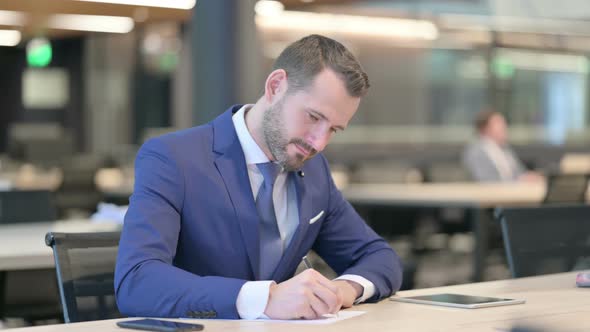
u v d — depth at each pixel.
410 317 1.88
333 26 11.91
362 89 2.06
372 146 12.80
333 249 2.48
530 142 12.85
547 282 2.43
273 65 2.13
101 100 14.28
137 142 14.36
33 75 14.30
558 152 12.85
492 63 13.00
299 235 2.29
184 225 2.19
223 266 2.20
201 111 5.54
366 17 12.21
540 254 2.86
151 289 1.95
